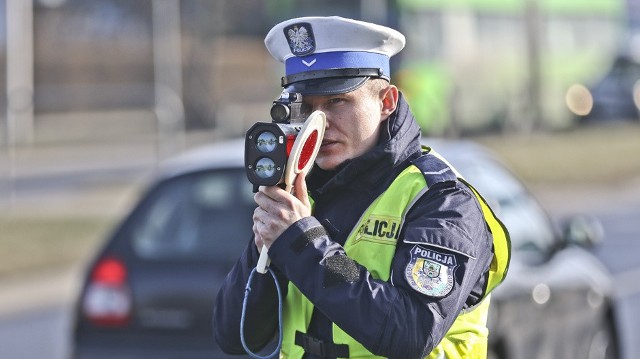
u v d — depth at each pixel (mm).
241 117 67125
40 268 34250
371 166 8703
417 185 8570
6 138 56656
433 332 8055
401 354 8008
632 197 53969
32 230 39875
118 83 80875
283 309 9109
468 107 65438
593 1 74938
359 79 8594
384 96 8820
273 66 74688
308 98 8609
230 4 95562
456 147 18969
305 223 8203
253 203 16672
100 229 40562
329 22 8500
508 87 68438
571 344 18125
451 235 8266
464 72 64625
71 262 35406
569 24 73375
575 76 74188
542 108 71750
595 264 19891
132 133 69625
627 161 63375
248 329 9172
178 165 17844
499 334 15938
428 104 61594
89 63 80562
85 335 16453
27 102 53375
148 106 70562
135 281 16344
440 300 8109
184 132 73750
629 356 22844
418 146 8945
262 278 8961
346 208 8805
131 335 16250
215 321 9445
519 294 16594
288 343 9047
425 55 61250
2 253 35688
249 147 8125
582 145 68062
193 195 16984
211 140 66812
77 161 60750
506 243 8773
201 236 16547
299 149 8047
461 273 8219
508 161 60250
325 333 8805
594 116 76750
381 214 8578
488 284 8805
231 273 9406
